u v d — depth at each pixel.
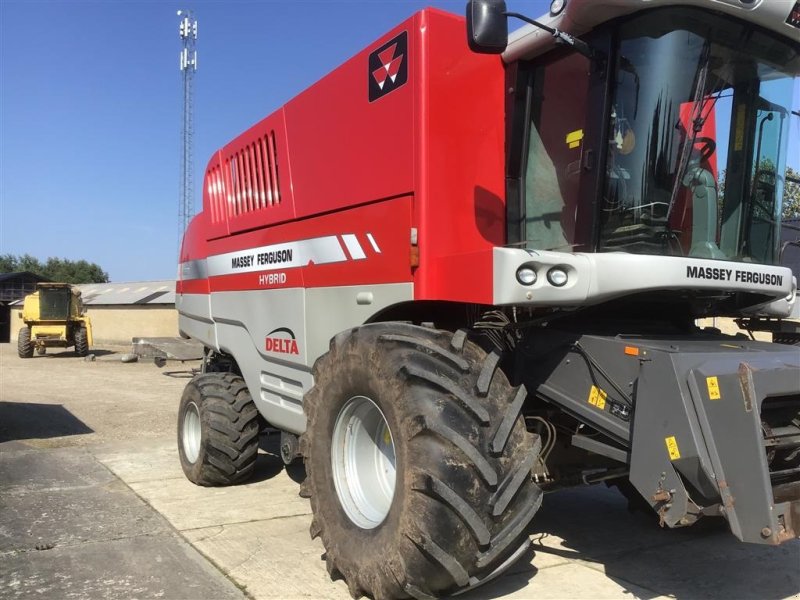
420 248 3.51
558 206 3.54
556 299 3.05
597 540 4.45
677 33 3.18
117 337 32.56
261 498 5.43
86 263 86.94
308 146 4.62
